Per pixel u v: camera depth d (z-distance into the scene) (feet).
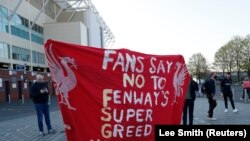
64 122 10.53
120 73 11.05
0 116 68.44
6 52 145.38
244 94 89.15
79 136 10.48
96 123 10.68
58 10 238.89
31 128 43.70
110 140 10.84
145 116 11.46
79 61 10.53
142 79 11.43
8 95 135.95
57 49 10.36
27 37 173.99
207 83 44.86
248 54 278.46
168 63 12.25
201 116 49.96
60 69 10.46
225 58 290.15
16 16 159.63
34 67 179.93
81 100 10.56
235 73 299.79
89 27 242.37
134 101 11.25
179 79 12.71
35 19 181.47
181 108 12.85
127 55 11.14
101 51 10.80
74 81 10.50
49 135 36.19
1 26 142.00
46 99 36.52
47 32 204.85
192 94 35.47
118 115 10.97
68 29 206.08
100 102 10.73
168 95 12.15
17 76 144.97
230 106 66.74
